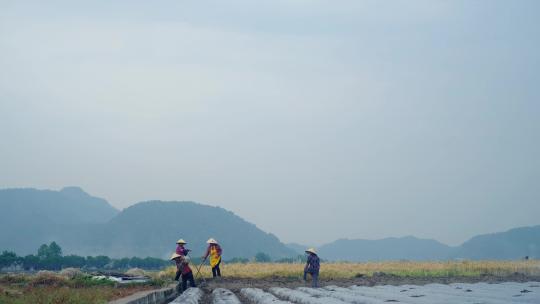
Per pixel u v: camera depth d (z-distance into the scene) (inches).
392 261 1827.0
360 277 1323.8
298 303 827.4
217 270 1263.5
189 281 1148.5
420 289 962.1
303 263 1598.2
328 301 759.1
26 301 627.2
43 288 821.2
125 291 834.2
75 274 1063.0
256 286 1172.5
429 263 1664.6
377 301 728.3
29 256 4485.7
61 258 4741.6
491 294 793.6
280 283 1222.9
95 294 716.7
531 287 954.1
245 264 1530.5
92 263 5241.1
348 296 815.7
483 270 1409.9
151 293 791.7
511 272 1379.2
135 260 5639.8
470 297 754.8
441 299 731.4
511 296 750.5
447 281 1213.1
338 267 1531.7
